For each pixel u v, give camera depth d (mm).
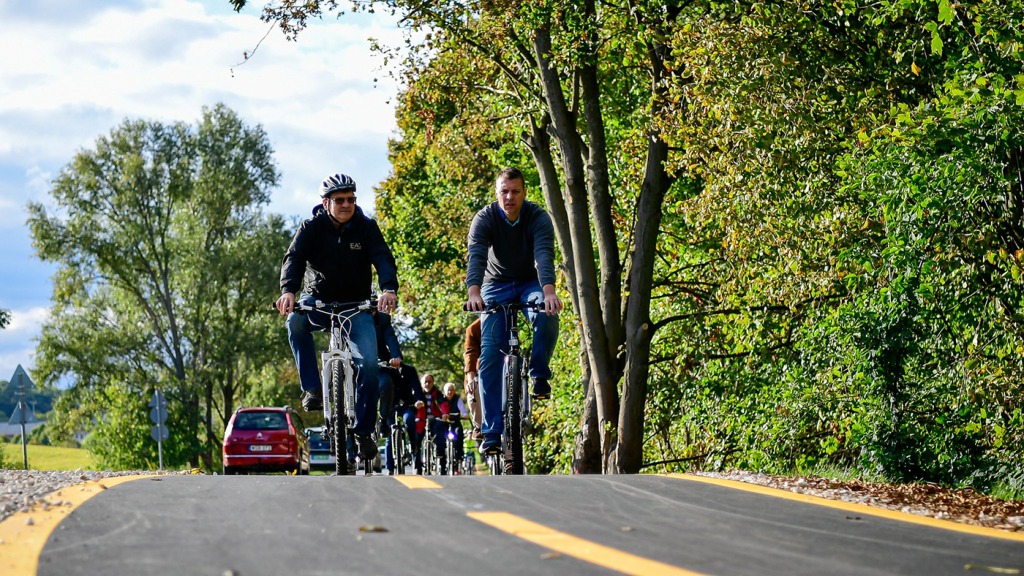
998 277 19672
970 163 18375
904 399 20859
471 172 45219
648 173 37656
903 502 14172
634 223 40469
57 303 99312
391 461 26719
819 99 25828
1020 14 19359
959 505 14836
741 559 8266
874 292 21750
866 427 21422
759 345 30797
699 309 37844
